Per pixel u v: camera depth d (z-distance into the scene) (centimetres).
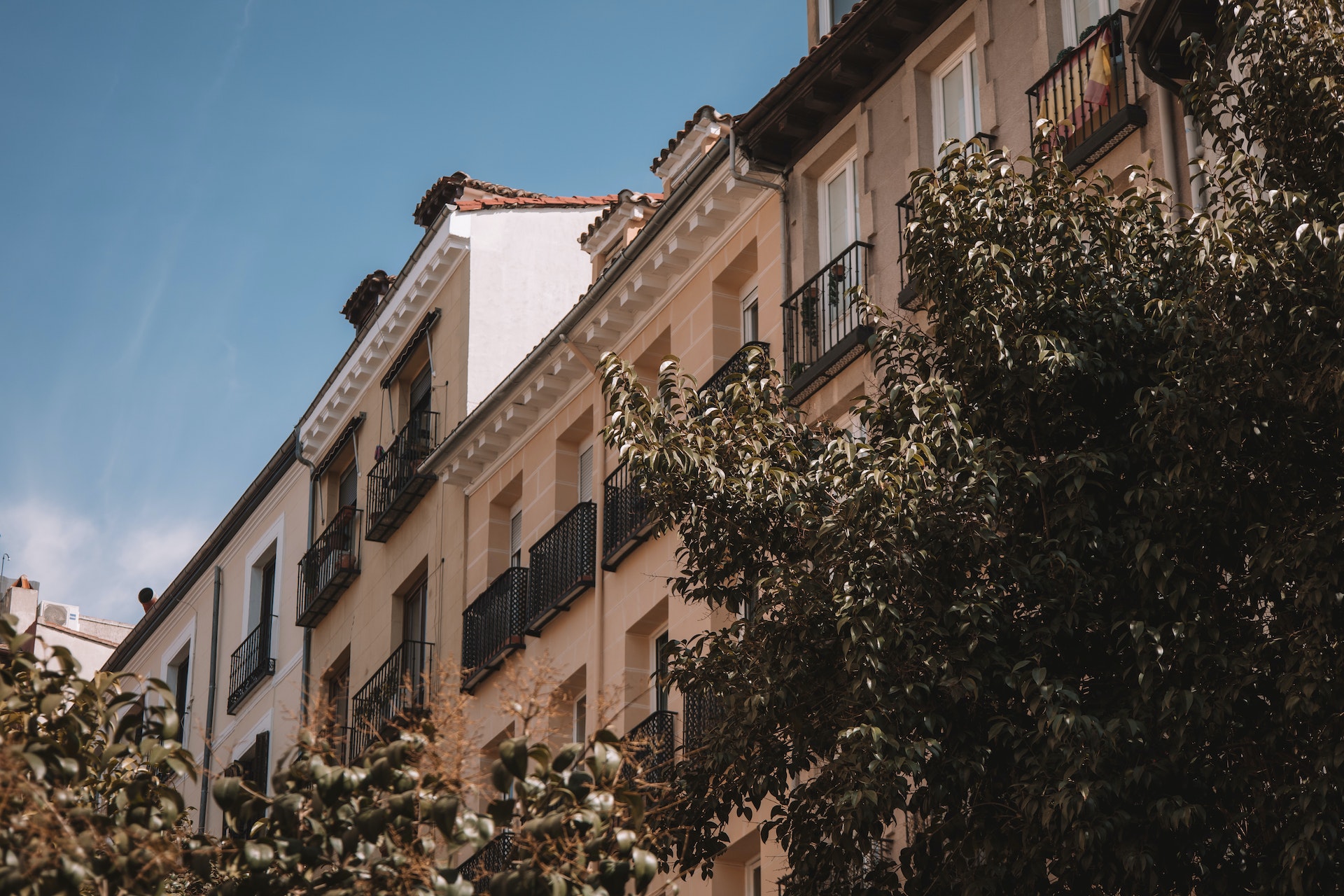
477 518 3008
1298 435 1182
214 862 958
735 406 1487
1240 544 1221
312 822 921
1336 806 1086
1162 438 1209
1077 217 1334
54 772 868
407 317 3466
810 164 2306
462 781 927
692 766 1395
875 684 1222
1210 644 1169
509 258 3300
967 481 1250
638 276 2558
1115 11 1847
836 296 2183
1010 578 1255
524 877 870
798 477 1405
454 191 3453
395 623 3219
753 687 1338
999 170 1341
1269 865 1133
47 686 914
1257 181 1300
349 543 3484
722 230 2448
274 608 3831
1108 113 1795
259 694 3769
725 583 1581
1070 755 1141
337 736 985
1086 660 1249
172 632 4338
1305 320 1153
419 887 897
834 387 2131
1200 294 1221
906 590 1254
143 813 927
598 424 2658
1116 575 1233
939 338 1355
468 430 2973
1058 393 1288
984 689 1228
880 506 1248
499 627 2756
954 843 1238
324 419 3684
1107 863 1155
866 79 2223
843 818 1235
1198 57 1397
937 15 2116
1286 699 1118
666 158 2708
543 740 962
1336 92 1245
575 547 2588
